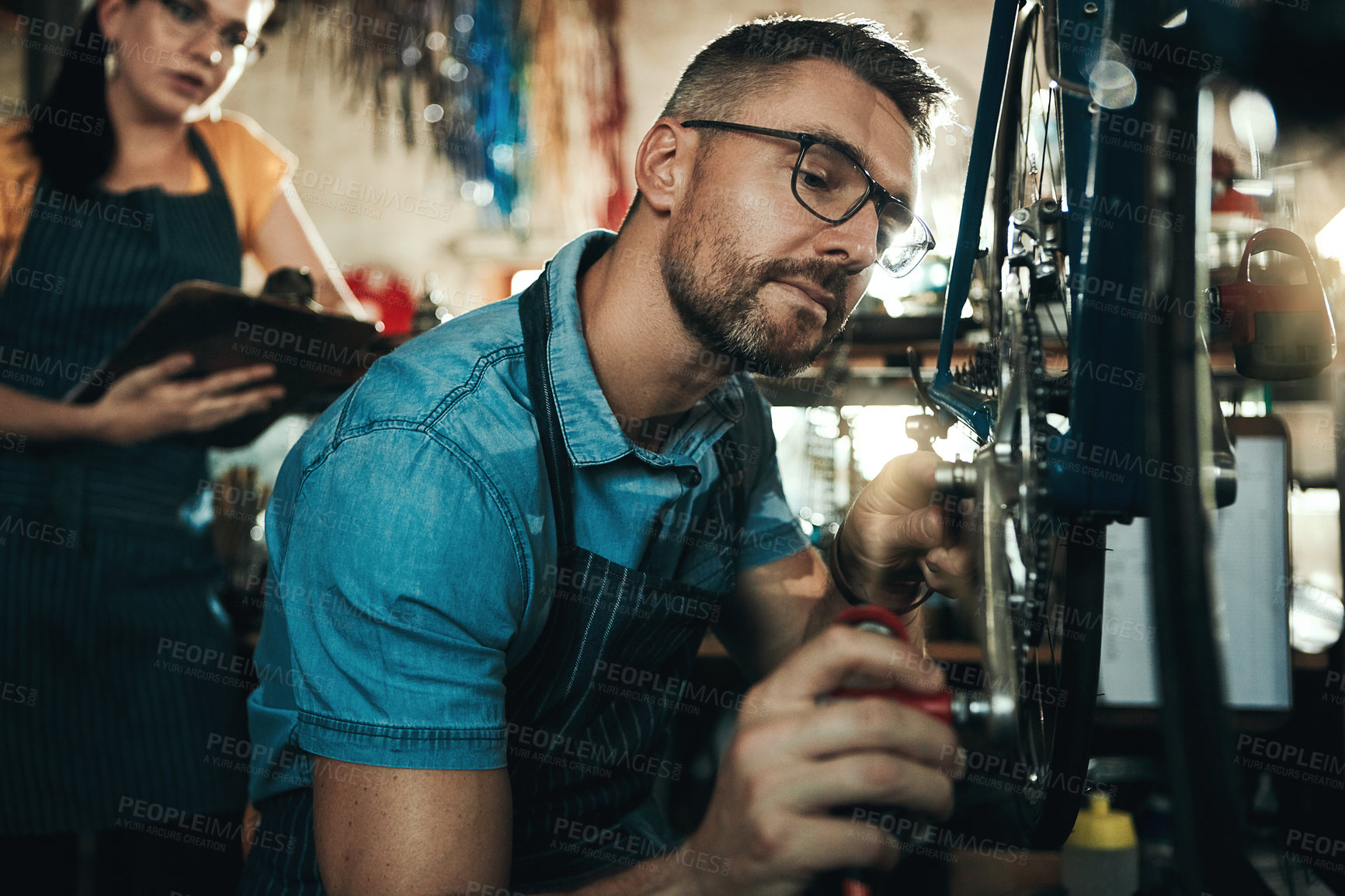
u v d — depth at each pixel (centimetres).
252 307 129
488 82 320
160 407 136
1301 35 36
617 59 321
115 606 138
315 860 76
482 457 73
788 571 110
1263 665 128
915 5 301
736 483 102
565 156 322
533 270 323
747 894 45
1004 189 63
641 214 81
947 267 158
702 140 76
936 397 68
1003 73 57
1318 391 142
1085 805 123
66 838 153
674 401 85
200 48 152
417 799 66
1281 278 66
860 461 164
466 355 78
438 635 69
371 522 69
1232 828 35
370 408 75
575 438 79
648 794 104
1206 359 45
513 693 82
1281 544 128
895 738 42
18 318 140
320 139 327
